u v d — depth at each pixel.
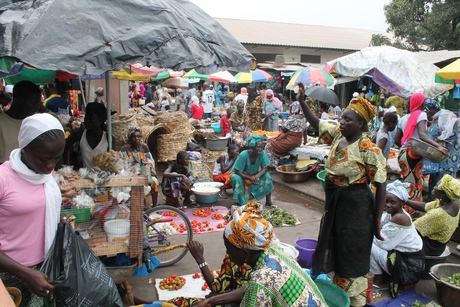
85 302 2.37
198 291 4.04
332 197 3.39
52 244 2.40
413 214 5.69
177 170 6.75
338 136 3.48
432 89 6.88
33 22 2.84
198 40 3.38
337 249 3.46
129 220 3.40
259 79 14.99
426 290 4.28
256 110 11.61
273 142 9.24
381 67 6.90
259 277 2.20
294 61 24.73
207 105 16.45
